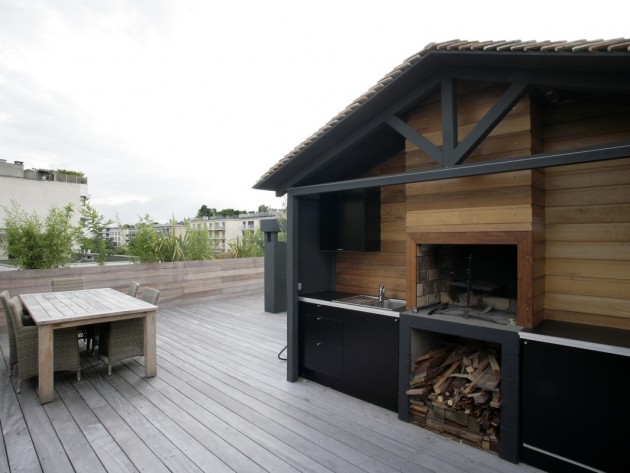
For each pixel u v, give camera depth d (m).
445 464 2.32
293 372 3.70
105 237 7.15
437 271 3.35
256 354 4.57
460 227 2.76
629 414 1.95
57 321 3.23
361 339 3.25
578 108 2.65
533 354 2.29
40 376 3.15
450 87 2.57
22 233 5.77
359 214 3.67
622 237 2.44
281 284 7.08
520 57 2.16
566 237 2.64
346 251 3.79
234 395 3.36
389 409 3.10
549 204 2.71
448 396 2.71
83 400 3.24
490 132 2.61
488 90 2.75
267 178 3.82
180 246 7.99
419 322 2.84
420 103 3.18
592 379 2.07
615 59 1.83
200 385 3.59
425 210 2.97
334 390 3.50
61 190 18.75
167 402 3.20
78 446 2.51
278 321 6.32
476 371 2.75
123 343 3.85
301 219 3.90
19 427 2.76
